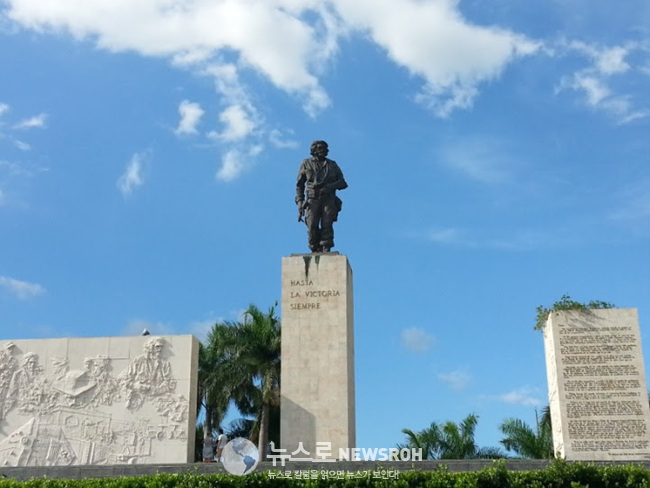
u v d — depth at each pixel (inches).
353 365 1348.4
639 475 866.8
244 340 1638.8
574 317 1196.5
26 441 1232.2
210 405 1696.6
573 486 855.1
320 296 1304.1
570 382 1168.8
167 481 903.7
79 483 908.6
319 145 1396.4
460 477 880.3
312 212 1362.0
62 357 1273.4
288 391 1262.3
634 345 1168.2
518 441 1556.3
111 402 1243.2
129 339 1270.9
